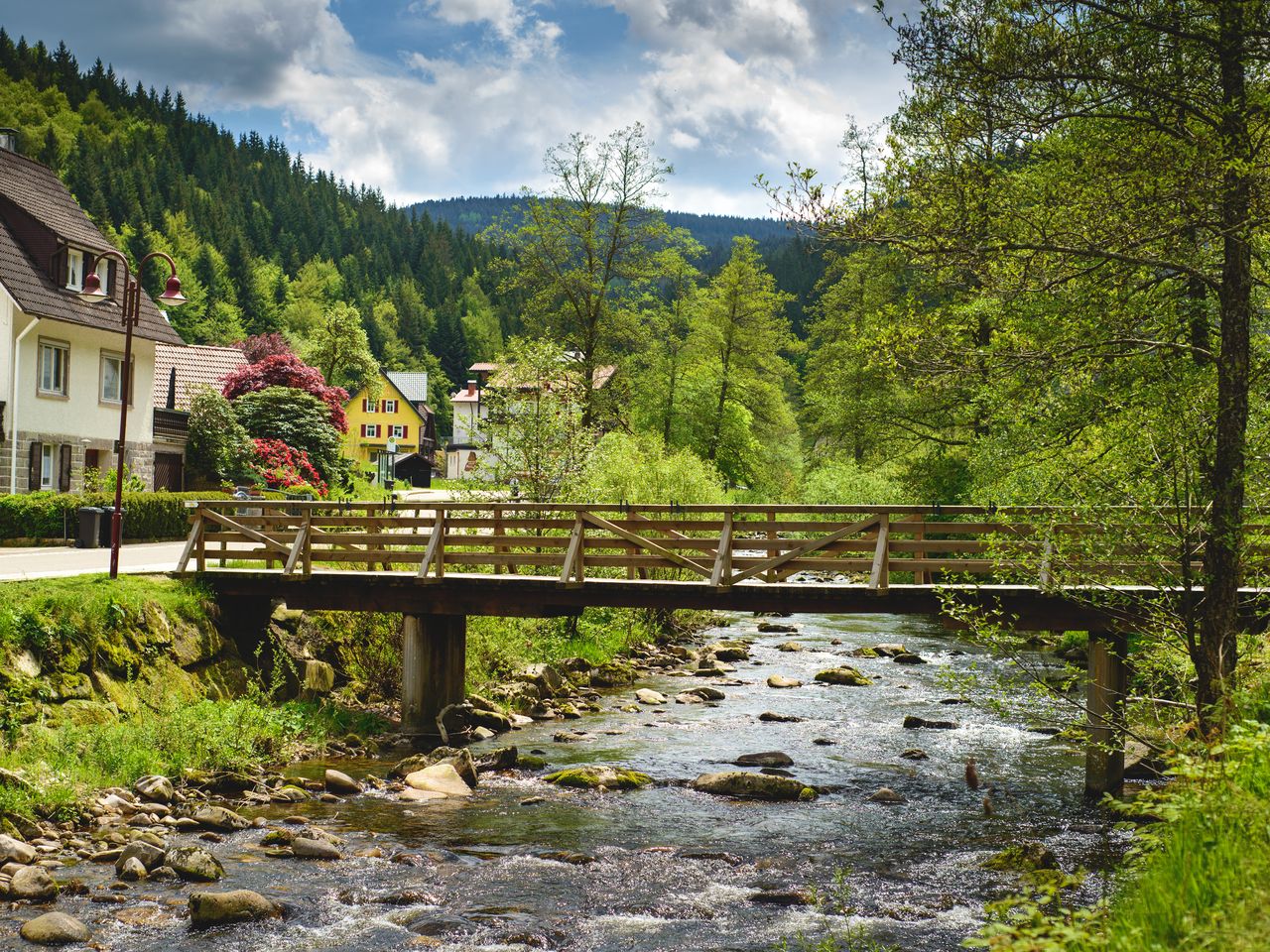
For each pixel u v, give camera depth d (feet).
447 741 58.54
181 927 31.94
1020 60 32.99
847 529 54.24
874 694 74.13
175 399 188.34
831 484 149.18
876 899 35.37
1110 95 33.60
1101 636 49.88
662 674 82.94
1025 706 40.40
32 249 120.88
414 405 411.54
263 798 46.01
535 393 92.53
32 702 46.91
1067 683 39.14
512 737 60.59
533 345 94.02
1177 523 34.88
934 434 128.16
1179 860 19.86
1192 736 35.42
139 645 54.70
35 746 44.88
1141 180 33.32
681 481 99.55
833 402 139.54
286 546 62.54
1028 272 35.50
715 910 34.45
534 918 33.53
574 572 58.03
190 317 474.90
